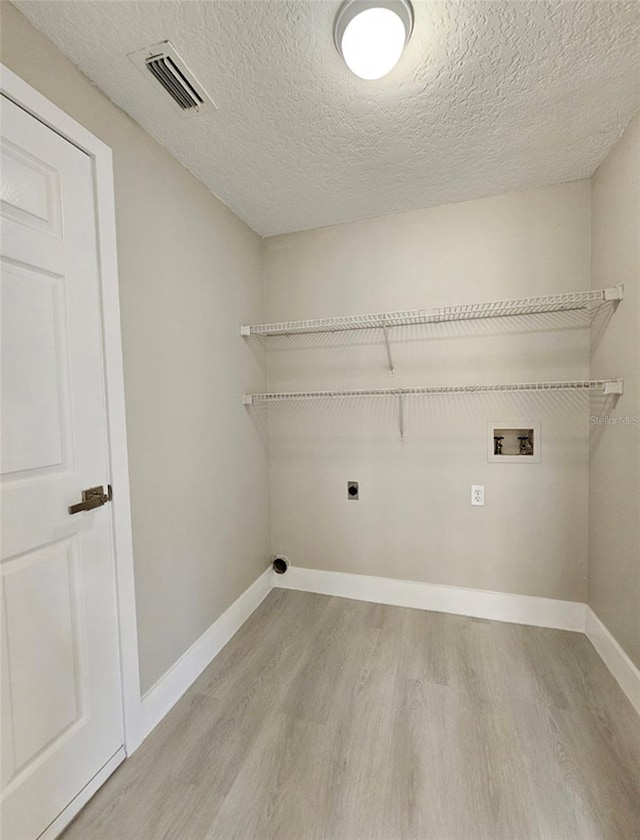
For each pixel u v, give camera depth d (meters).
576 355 1.99
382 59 1.09
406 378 2.26
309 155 1.66
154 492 1.53
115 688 1.32
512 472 2.12
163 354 1.59
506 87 1.30
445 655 1.86
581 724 1.45
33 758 1.06
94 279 1.26
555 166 1.79
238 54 1.16
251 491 2.32
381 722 1.48
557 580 2.07
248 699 1.61
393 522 2.33
